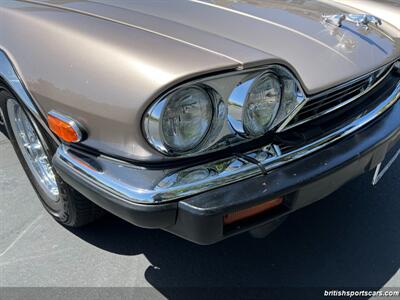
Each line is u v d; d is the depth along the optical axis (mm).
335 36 1808
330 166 1545
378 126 1793
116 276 1876
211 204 1329
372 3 2518
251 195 1375
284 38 1689
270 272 1913
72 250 1991
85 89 1379
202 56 1305
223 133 1365
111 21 1527
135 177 1356
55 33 1503
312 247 2043
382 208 2289
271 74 1368
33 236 2061
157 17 1621
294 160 1511
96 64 1366
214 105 1311
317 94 1539
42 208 2229
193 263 1948
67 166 1501
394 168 2564
